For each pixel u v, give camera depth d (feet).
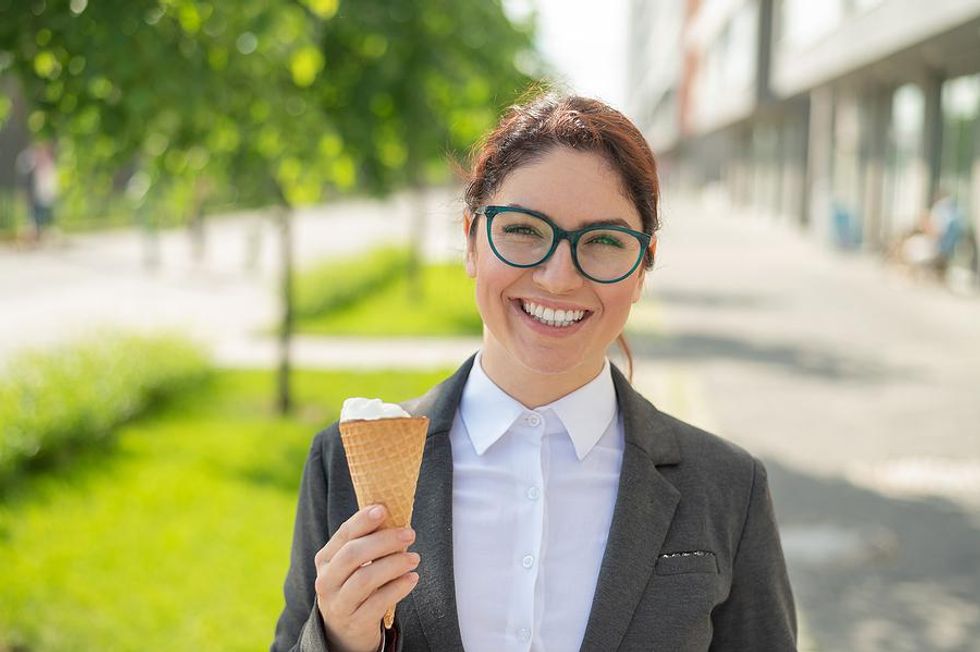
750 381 31.94
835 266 67.00
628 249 4.97
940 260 54.24
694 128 187.52
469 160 5.60
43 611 13.64
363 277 54.13
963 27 44.57
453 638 4.87
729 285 57.41
